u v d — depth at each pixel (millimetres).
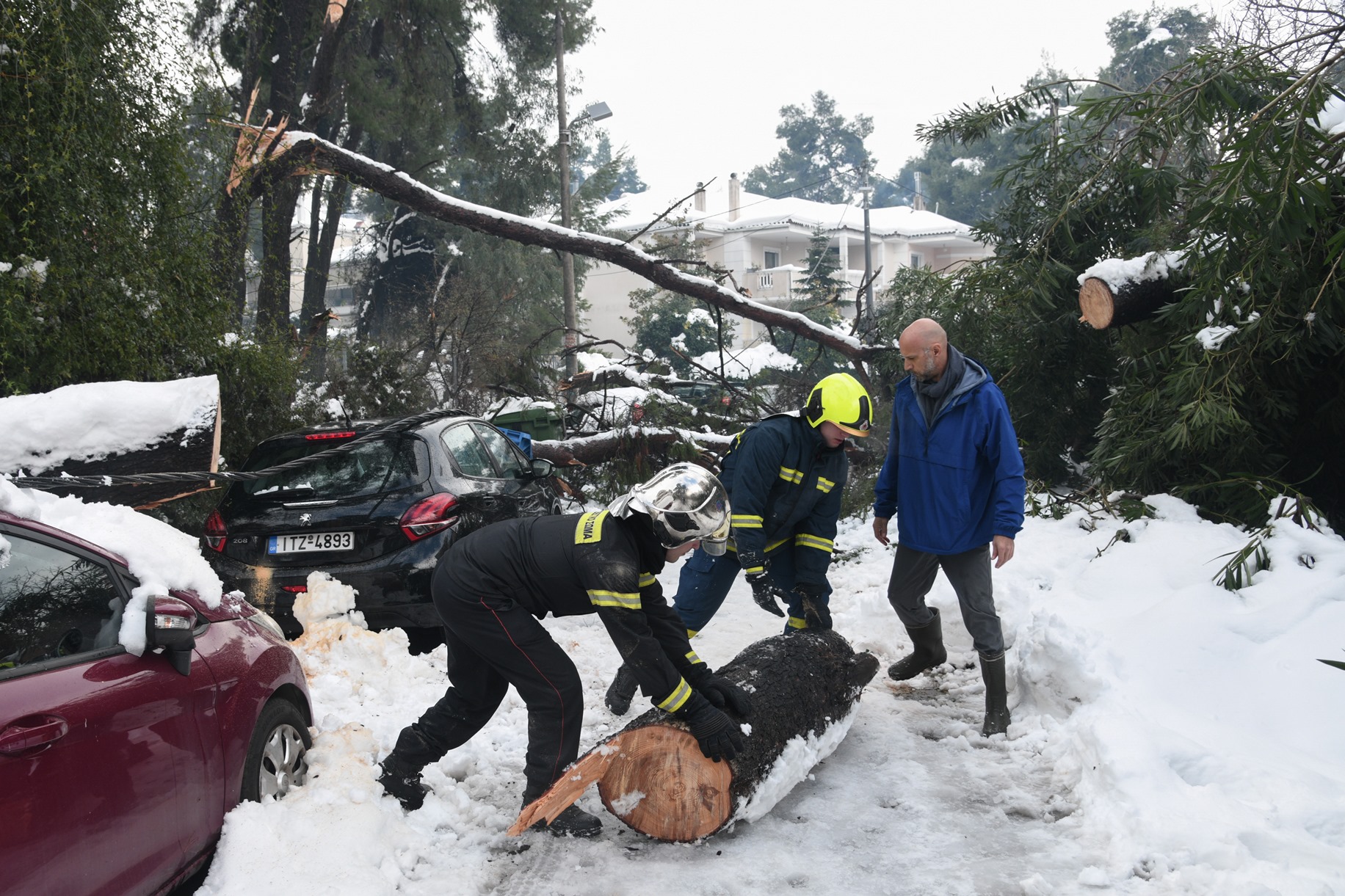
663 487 3248
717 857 3299
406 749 3547
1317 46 6461
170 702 2771
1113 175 7754
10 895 2152
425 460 5809
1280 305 5645
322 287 21953
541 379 11422
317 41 18703
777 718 3580
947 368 4363
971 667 5332
